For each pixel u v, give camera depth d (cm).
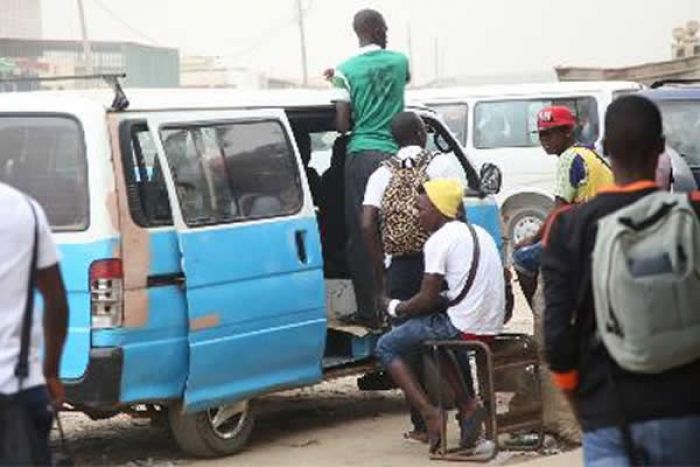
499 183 1027
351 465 797
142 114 777
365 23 928
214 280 789
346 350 927
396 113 915
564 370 424
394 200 838
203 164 802
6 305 457
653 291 393
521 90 1856
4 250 456
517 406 810
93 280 743
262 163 841
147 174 770
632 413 407
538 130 830
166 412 825
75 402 746
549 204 1842
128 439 893
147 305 755
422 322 799
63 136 764
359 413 984
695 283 397
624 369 406
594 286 405
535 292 830
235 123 829
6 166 779
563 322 421
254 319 813
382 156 912
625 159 422
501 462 791
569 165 801
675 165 1102
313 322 855
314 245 859
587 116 1803
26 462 455
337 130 919
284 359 841
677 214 399
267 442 876
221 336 793
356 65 915
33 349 463
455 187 799
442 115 1889
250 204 823
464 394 803
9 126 782
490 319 798
